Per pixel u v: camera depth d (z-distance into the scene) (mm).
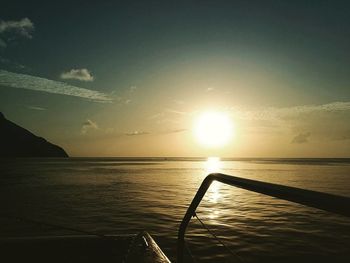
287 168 100875
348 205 955
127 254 2754
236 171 78125
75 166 105312
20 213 18078
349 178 50312
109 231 13422
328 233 13008
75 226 14469
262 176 56469
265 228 14133
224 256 9938
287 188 1359
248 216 17500
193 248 10805
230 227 14359
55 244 3389
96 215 17422
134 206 20922
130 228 14078
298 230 13664
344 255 9820
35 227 13938
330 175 59625
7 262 3113
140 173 68375
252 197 27734
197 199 2461
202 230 13586
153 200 24203
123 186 36844
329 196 1086
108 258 3213
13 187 34438
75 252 3318
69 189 32625
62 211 18812
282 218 16797
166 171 79625
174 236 12562
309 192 1205
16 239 3471
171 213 18141
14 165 106188
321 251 10336
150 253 2736
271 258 9672
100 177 53438
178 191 31250
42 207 20422
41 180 45375
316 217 17078
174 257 9773
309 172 72312
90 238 3502
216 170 86500
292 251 10367
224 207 21266
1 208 19984
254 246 11039
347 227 14227
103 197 26047
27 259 3186
